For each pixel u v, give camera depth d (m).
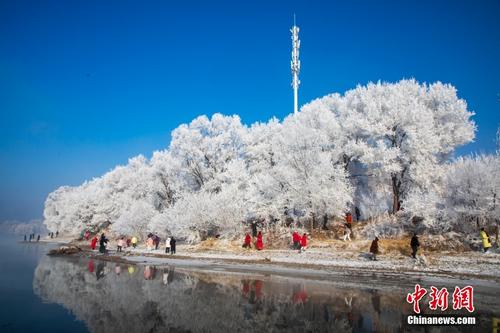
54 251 39.53
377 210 37.28
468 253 24.23
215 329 11.19
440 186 34.12
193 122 53.47
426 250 25.97
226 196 39.47
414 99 37.59
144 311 13.38
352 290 16.39
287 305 13.90
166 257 31.88
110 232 71.06
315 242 31.78
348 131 40.62
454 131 37.59
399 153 34.81
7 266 27.66
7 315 12.97
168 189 55.28
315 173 35.09
